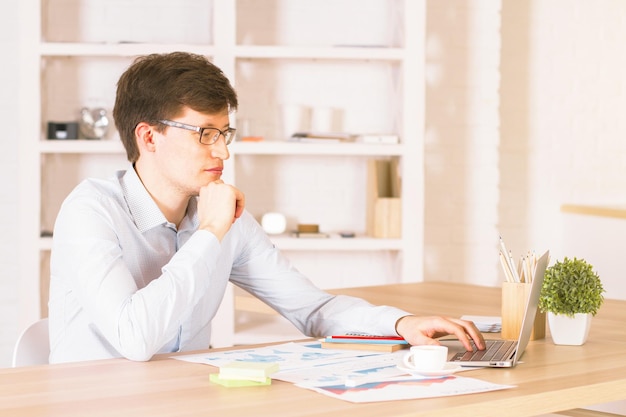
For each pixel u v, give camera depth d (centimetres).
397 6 538
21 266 495
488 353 212
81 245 215
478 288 352
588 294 229
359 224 561
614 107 611
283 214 555
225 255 250
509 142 601
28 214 495
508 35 599
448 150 575
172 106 224
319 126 534
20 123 494
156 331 203
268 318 541
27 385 180
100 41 536
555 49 604
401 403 165
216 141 227
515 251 604
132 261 232
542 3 602
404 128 521
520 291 238
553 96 604
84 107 517
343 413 157
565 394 179
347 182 559
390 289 347
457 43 573
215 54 505
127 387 178
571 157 607
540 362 207
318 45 553
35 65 494
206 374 191
